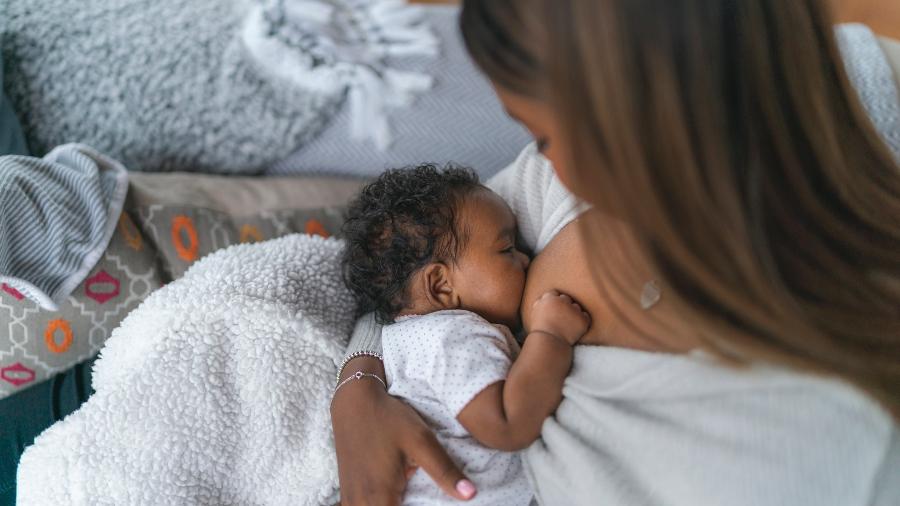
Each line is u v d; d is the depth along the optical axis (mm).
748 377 587
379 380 875
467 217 946
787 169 534
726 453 594
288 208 1224
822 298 570
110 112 1245
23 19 1230
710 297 541
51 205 986
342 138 1345
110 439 864
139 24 1269
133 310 985
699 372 620
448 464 778
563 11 464
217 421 893
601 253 582
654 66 464
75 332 1026
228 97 1289
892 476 566
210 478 894
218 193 1203
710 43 469
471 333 871
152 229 1099
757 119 510
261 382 905
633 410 679
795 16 509
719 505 597
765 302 526
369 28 1404
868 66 1009
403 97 1350
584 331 793
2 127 1119
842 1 1669
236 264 981
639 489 667
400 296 970
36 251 969
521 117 568
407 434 796
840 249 575
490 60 530
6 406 990
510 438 778
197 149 1298
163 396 880
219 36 1300
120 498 854
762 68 495
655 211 500
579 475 703
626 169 490
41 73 1227
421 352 871
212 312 916
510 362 852
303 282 991
